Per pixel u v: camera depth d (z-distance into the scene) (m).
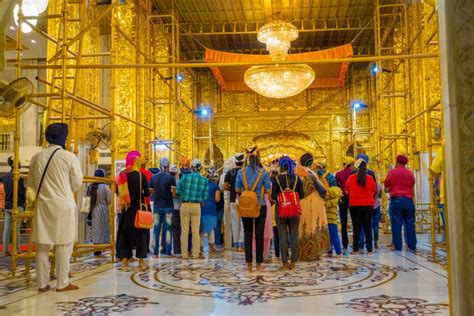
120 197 7.55
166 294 5.25
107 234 9.33
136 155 7.80
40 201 5.52
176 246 9.52
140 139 14.08
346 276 6.31
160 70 16.89
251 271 6.89
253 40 20.47
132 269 7.29
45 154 5.64
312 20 17.86
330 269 6.97
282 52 15.45
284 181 7.20
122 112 13.77
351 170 9.67
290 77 15.54
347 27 18.55
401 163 9.39
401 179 9.34
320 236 8.12
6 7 4.89
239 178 7.19
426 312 4.20
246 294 5.18
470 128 2.28
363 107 20.64
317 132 22.31
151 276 6.57
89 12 13.16
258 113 22.56
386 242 11.23
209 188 9.59
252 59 17.16
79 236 11.96
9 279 6.50
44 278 5.57
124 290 5.52
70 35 12.49
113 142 8.48
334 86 21.41
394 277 6.17
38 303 4.84
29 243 6.93
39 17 7.20
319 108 22.58
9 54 19.72
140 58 14.62
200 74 23.16
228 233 10.35
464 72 2.30
